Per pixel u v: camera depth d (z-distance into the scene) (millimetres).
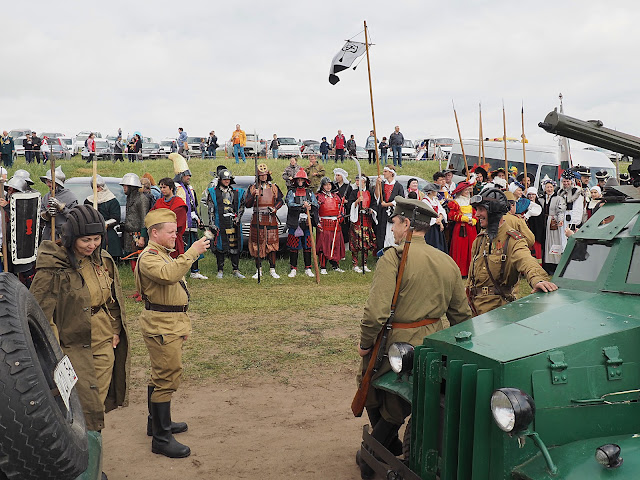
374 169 25828
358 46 10438
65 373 3262
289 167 16797
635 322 3088
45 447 2633
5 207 5121
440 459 3312
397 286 3988
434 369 3297
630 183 4219
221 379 6266
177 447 4641
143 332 4648
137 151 28953
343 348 7230
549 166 17469
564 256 4117
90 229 3971
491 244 5219
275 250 11281
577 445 2867
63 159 28594
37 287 3885
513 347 3012
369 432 4109
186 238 11094
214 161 27781
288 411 5484
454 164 19703
